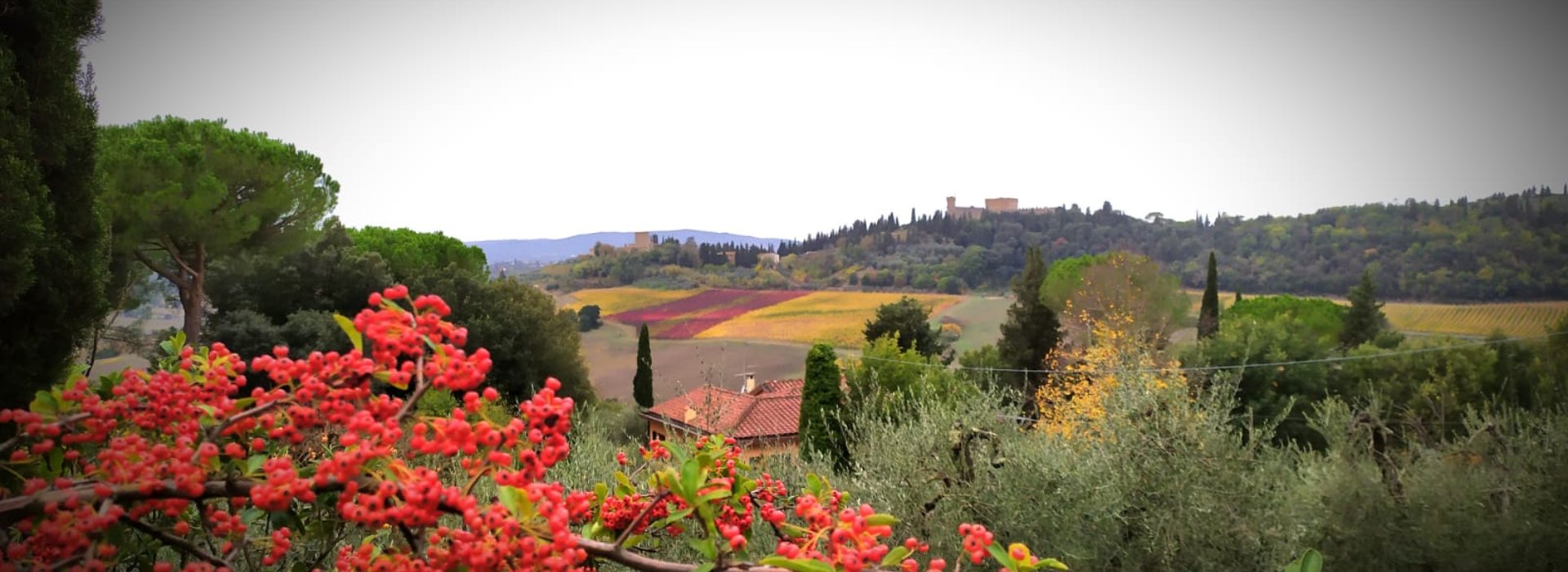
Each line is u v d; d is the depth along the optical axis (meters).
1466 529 5.96
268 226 22.75
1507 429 7.11
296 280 26.78
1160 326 35.81
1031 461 5.25
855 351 41.41
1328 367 28.38
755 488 2.64
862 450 5.84
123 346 14.28
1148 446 5.32
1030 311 39.66
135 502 1.67
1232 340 28.09
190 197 19.45
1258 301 42.09
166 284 22.34
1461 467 6.71
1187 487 5.15
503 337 30.22
